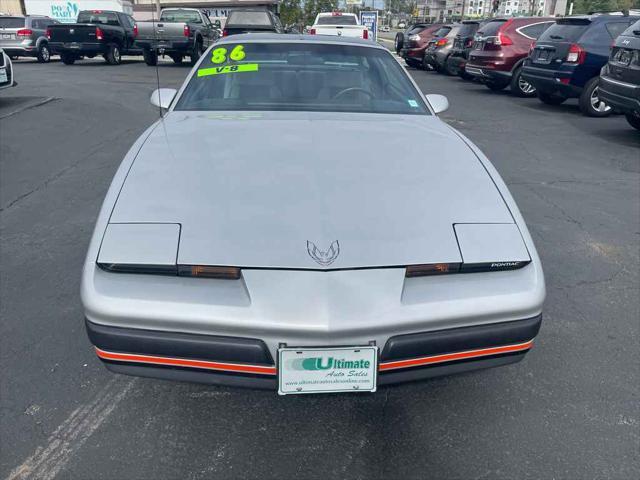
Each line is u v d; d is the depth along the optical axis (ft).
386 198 7.15
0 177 18.29
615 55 26.05
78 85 40.50
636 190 18.38
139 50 64.69
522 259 6.69
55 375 8.52
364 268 6.31
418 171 7.83
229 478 6.68
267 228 6.58
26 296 10.83
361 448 7.18
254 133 8.84
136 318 6.18
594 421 7.70
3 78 29.91
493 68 40.88
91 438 7.27
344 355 6.21
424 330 6.35
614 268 12.51
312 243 6.42
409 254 6.46
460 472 6.82
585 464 6.93
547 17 40.78
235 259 6.28
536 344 9.52
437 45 57.82
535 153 23.31
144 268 6.30
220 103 10.43
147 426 7.52
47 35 58.95
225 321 6.10
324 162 7.88
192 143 8.45
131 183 7.34
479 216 7.06
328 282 6.19
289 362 6.18
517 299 6.53
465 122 30.25
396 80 11.40
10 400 7.94
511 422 7.67
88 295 6.29
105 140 23.65
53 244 13.25
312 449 7.16
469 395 8.23
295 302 6.10
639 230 14.84
